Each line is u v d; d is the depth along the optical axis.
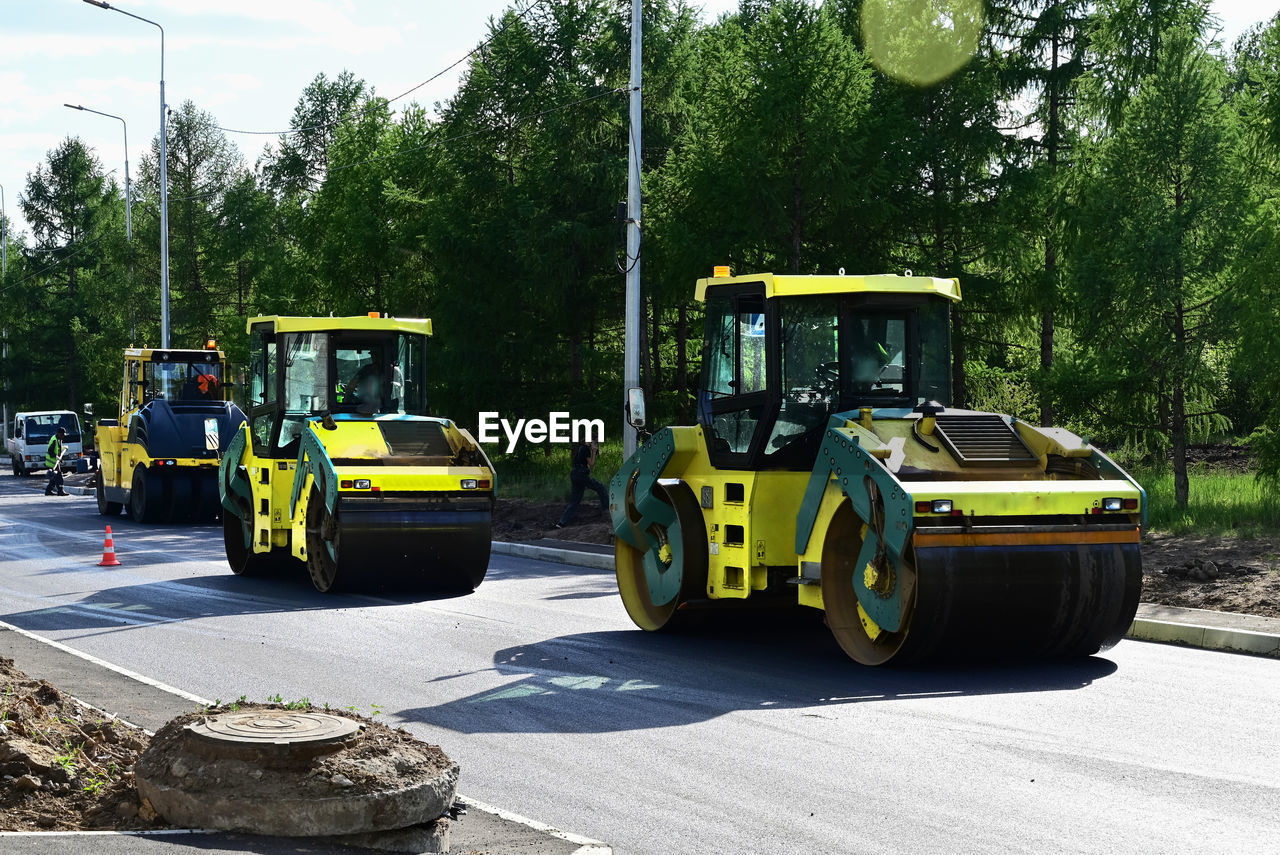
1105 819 6.62
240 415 28.69
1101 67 26.53
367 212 40.22
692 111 32.53
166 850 5.29
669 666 11.15
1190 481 23.92
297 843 5.48
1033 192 27.81
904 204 28.61
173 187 60.66
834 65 26.38
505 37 35.31
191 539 24.38
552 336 34.97
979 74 28.98
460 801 6.71
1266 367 19.31
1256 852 6.09
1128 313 21.38
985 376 31.17
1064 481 10.75
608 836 6.42
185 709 9.14
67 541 23.91
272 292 49.28
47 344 75.00
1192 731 8.52
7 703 7.34
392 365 17.98
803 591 11.68
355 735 5.99
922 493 10.20
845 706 9.42
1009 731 8.57
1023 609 10.39
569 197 33.25
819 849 6.19
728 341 12.66
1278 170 20.73
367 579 15.78
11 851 5.20
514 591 16.48
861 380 12.14
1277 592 13.40
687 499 12.78
